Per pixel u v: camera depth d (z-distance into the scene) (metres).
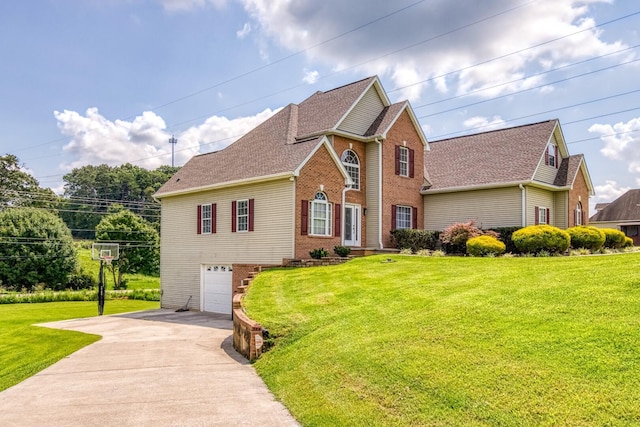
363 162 24.61
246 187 22.09
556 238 19.73
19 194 68.31
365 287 12.96
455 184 25.98
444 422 5.27
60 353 13.05
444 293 10.54
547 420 4.85
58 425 6.47
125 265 51.81
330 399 6.60
